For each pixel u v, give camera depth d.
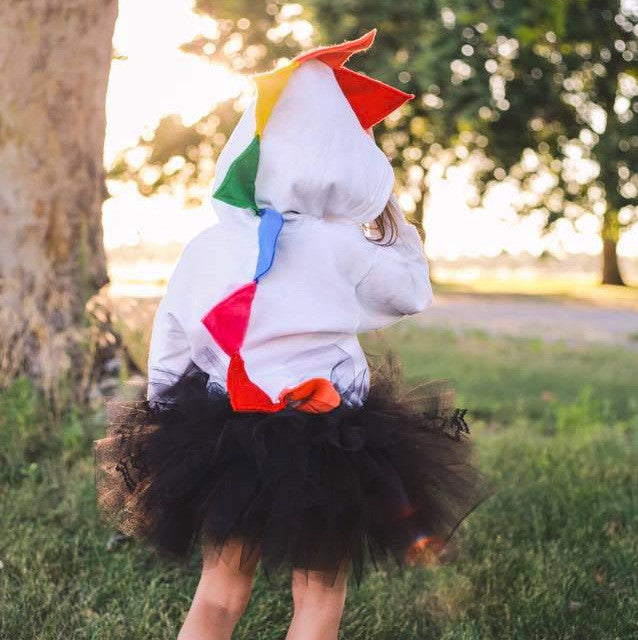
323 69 2.27
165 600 2.96
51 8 4.77
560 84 10.34
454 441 2.35
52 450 4.34
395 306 2.30
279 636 2.79
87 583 3.04
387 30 8.96
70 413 4.63
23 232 4.83
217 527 2.09
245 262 2.17
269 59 8.96
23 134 4.82
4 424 4.27
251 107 2.28
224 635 2.20
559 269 44.03
